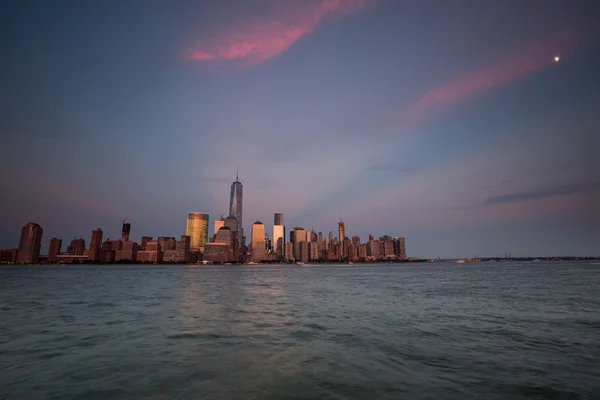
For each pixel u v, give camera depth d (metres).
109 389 10.21
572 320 22.27
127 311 27.80
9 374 11.62
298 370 11.93
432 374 11.45
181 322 22.23
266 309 28.78
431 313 25.73
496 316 24.03
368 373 11.55
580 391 9.93
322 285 64.06
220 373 11.67
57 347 15.44
